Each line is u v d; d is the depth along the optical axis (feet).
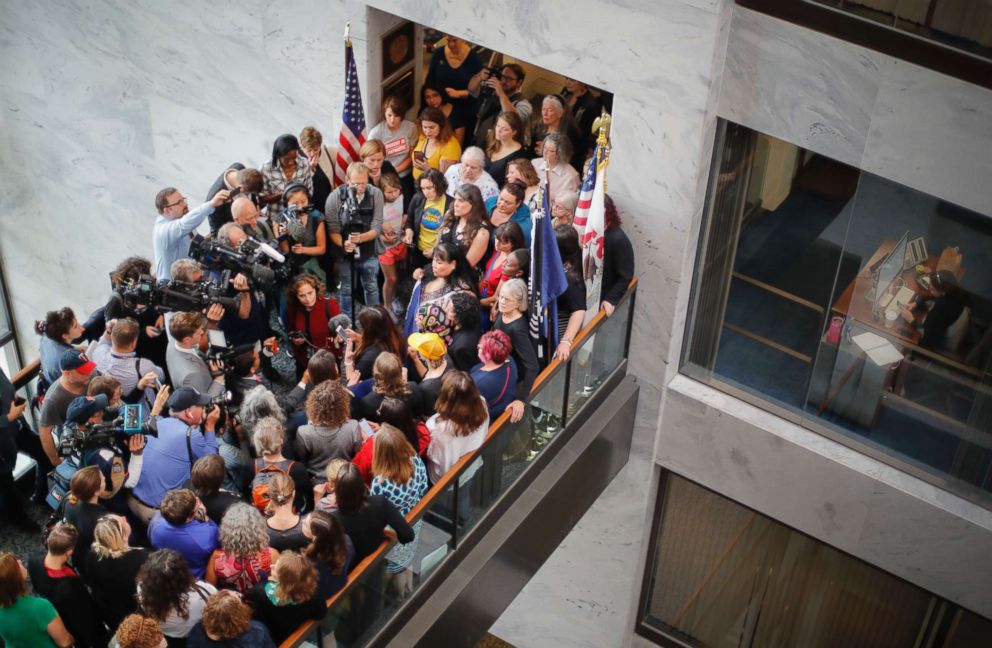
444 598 27.84
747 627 41.01
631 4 30.45
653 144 32.17
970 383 31.83
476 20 33.58
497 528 30.01
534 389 28.94
